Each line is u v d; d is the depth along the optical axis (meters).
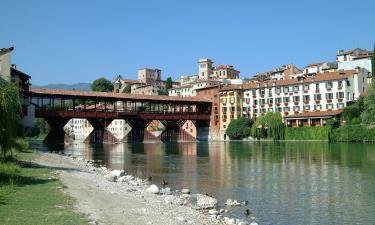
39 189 24.50
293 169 47.12
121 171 42.44
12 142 29.36
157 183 37.34
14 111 29.06
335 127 118.25
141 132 134.38
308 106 133.25
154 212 21.05
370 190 32.16
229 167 51.06
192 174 44.34
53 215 18.02
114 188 29.14
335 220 22.80
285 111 139.25
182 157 69.19
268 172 44.81
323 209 25.47
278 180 38.38
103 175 39.00
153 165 55.22
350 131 110.31
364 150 75.88
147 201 24.86
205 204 26.08
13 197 21.44
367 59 149.38
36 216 17.66
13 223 16.31
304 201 28.00
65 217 17.75
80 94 119.94
